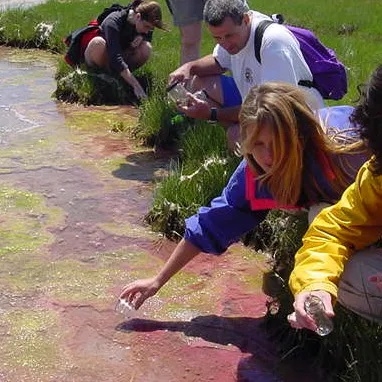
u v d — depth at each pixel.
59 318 3.03
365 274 2.47
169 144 4.86
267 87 2.56
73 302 3.14
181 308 3.11
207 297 3.19
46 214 3.88
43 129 5.18
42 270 3.36
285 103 2.54
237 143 3.73
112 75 5.98
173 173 4.05
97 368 2.75
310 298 2.28
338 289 2.52
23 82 6.42
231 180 2.87
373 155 2.31
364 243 2.47
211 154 4.09
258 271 3.39
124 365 2.77
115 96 5.85
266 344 2.90
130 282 3.29
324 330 2.22
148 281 3.00
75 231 3.71
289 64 3.47
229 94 4.25
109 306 3.11
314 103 2.64
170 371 2.75
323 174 2.63
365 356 2.56
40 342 2.89
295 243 3.22
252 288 3.26
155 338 2.92
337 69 3.59
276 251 3.44
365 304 2.51
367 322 2.63
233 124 4.10
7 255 3.47
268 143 2.55
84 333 2.95
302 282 2.36
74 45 6.16
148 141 4.90
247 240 3.63
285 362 2.80
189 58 5.16
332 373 2.69
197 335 2.94
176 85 4.09
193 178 3.88
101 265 3.42
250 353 2.85
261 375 2.73
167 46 7.10
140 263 3.45
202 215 2.90
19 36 7.90
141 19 5.86
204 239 2.89
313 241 2.44
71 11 8.87
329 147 2.61
